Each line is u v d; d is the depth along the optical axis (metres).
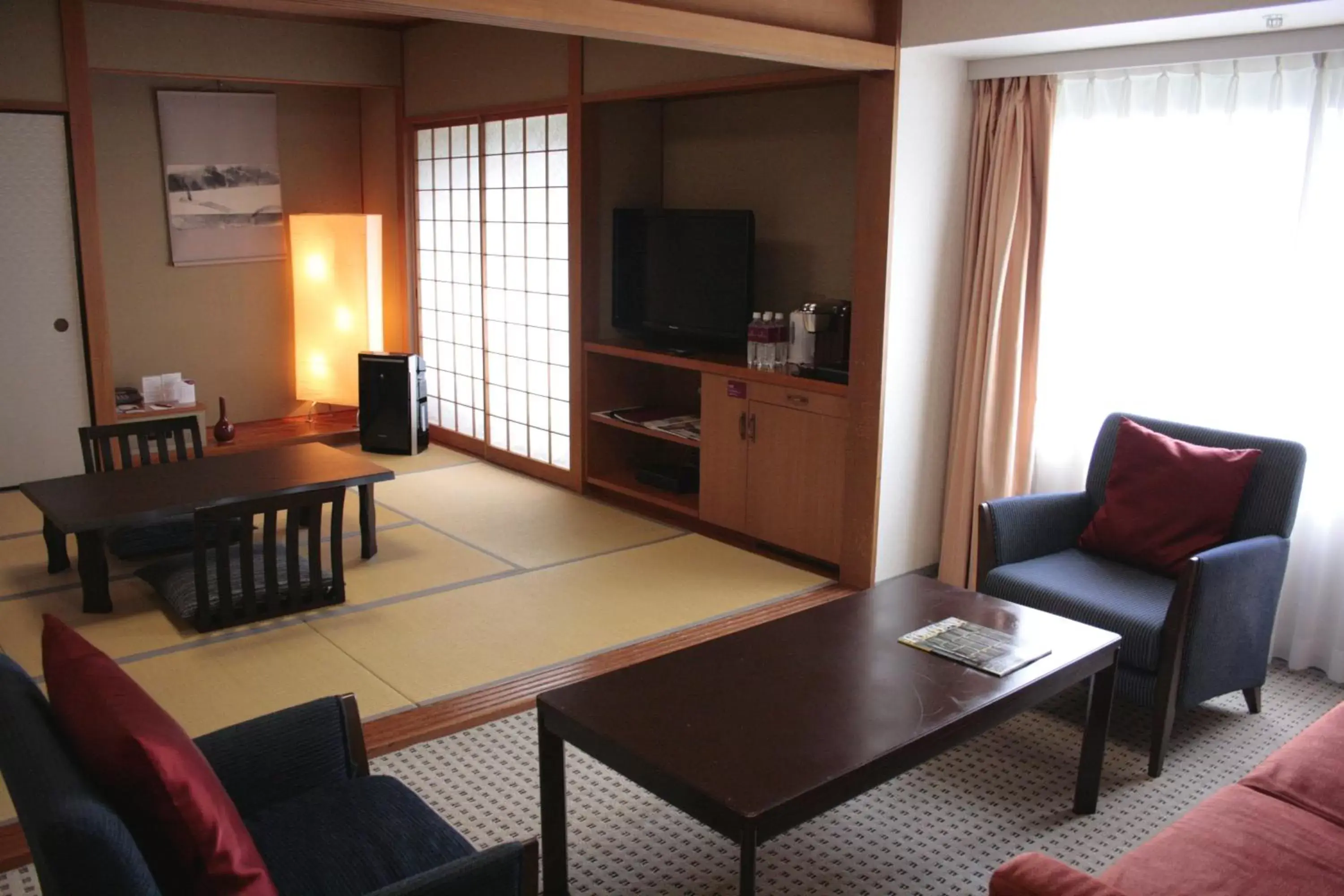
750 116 4.89
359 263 6.44
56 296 5.50
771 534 4.56
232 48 5.96
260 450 4.84
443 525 5.02
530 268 5.81
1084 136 3.88
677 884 2.45
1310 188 3.40
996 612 2.83
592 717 2.21
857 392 4.08
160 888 1.58
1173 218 3.74
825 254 4.62
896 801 2.81
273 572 3.81
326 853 1.86
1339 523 3.48
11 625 3.79
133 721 1.52
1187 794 2.85
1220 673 3.04
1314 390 3.48
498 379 6.23
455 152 6.32
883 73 3.79
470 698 3.27
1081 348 4.01
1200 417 3.76
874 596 2.96
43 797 1.36
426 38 6.32
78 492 3.95
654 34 3.00
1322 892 1.75
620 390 5.57
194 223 6.38
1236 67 3.52
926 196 4.01
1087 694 3.42
